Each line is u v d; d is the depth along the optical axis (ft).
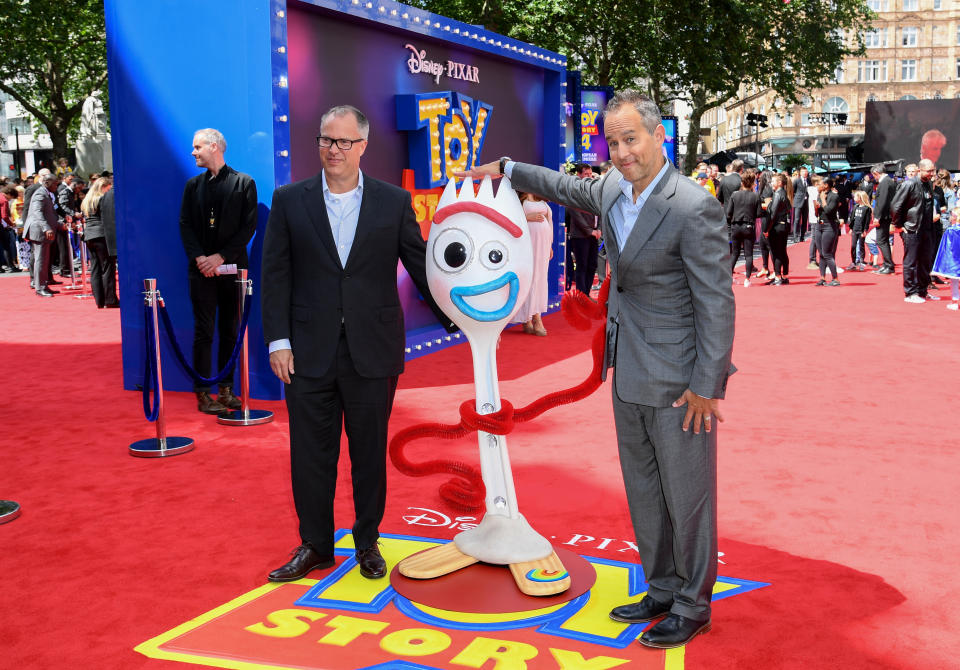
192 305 22.77
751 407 22.11
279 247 12.25
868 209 56.95
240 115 22.38
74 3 95.96
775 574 12.34
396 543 13.74
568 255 43.70
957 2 242.58
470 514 13.56
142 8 23.07
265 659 10.06
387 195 12.39
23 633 10.79
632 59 86.12
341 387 12.25
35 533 14.20
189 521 14.70
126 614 11.30
